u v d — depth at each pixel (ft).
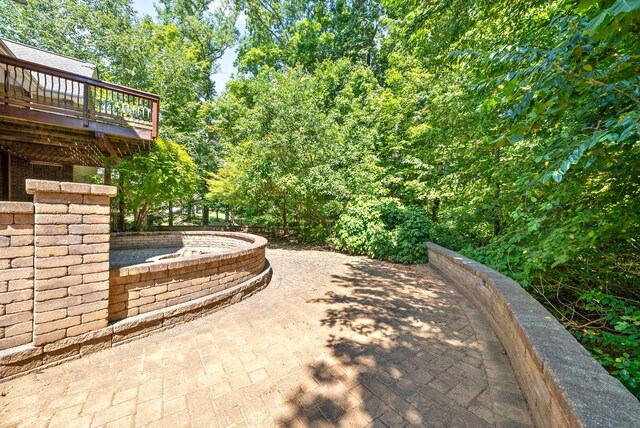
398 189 34.40
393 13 27.99
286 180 25.38
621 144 6.08
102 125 19.52
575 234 7.63
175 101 47.47
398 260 20.94
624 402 3.32
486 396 6.01
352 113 33.96
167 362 7.02
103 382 6.12
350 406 5.64
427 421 5.27
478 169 17.74
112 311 7.70
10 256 5.86
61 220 6.49
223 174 37.35
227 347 7.88
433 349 8.05
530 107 6.19
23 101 16.78
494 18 13.24
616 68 5.44
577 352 4.69
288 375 6.64
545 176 5.77
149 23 51.67
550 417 4.17
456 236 21.76
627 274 9.39
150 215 40.11
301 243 31.86
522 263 11.25
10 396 5.49
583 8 4.34
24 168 28.14
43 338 6.28
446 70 19.07
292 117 26.63
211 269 10.57
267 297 12.44
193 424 5.05
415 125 30.30
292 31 60.95
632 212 7.10
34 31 42.27
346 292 13.38
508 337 7.61
